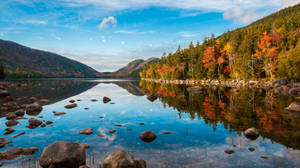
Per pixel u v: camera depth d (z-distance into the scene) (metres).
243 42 64.56
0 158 6.79
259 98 24.31
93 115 15.33
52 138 9.27
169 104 21.12
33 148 7.71
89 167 5.84
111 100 25.91
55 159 6.24
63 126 11.73
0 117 14.95
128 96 31.67
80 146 7.04
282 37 56.28
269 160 6.36
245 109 16.75
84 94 35.47
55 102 23.91
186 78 88.31
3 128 11.37
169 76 99.56
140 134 9.81
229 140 8.58
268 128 10.45
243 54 61.16
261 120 12.45
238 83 57.16
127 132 10.23
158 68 123.25
